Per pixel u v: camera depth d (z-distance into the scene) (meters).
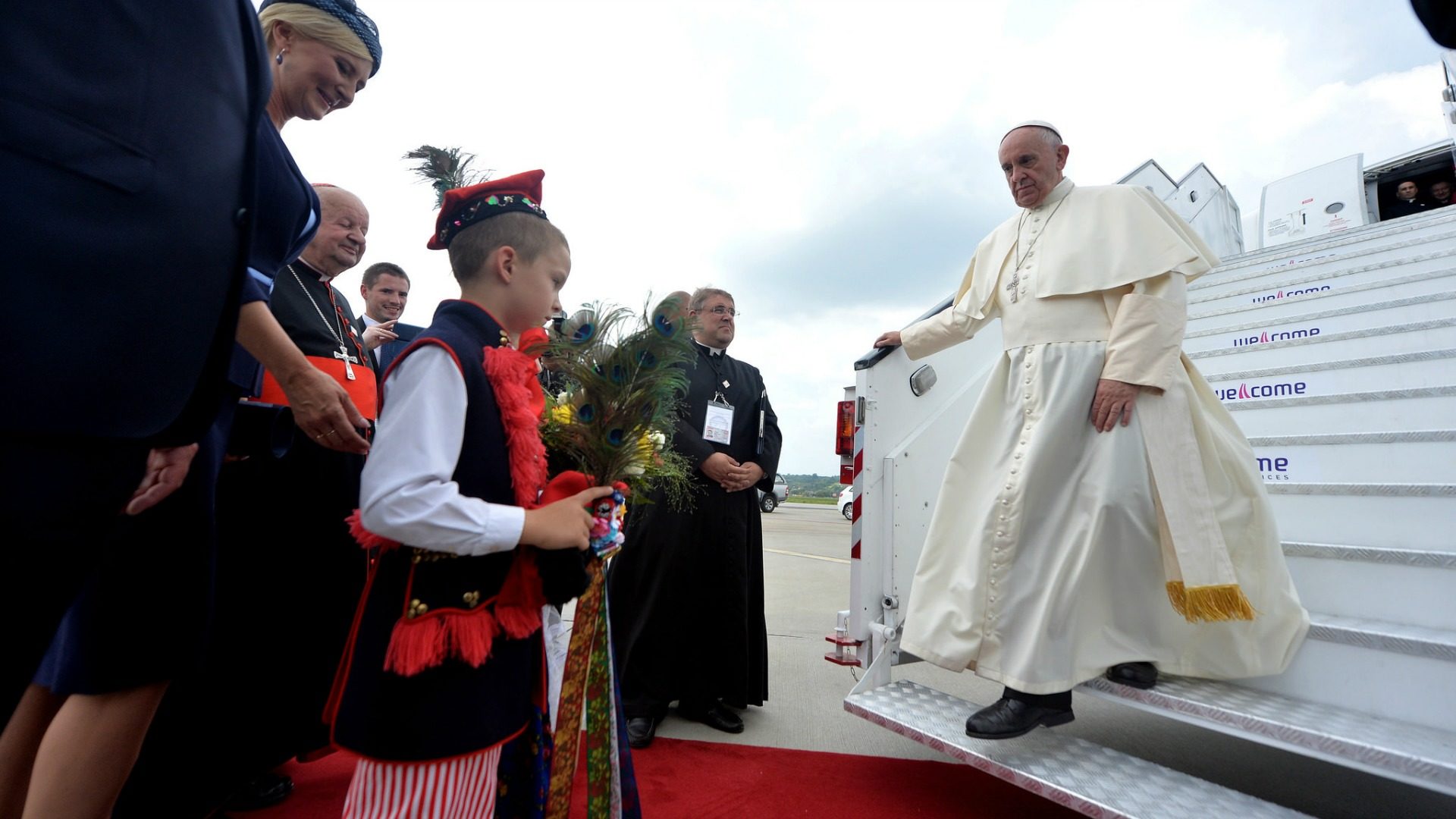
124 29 0.68
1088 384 2.10
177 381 0.76
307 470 2.04
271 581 1.96
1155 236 2.10
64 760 1.21
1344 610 2.02
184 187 0.73
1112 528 1.98
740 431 3.20
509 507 1.13
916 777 2.47
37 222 0.60
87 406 0.66
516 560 1.20
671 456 1.74
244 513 1.92
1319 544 2.12
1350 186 8.71
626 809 1.47
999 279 2.47
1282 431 3.31
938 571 2.31
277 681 1.99
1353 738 1.58
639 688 2.79
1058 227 2.33
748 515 3.13
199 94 0.76
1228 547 1.99
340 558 2.12
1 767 1.32
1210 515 1.91
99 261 0.65
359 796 1.12
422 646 1.07
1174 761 2.60
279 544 1.98
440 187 1.56
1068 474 2.08
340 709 1.12
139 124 0.68
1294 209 9.34
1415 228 5.38
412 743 1.08
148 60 0.70
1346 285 4.71
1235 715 1.75
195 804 1.79
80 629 1.23
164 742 1.75
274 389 1.98
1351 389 3.36
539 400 1.39
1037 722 1.99
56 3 0.62
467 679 1.14
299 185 1.57
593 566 1.39
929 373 3.01
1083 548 1.97
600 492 1.32
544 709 1.43
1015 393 2.29
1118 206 2.22
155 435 0.75
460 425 1.16
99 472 0.72
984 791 2.36
